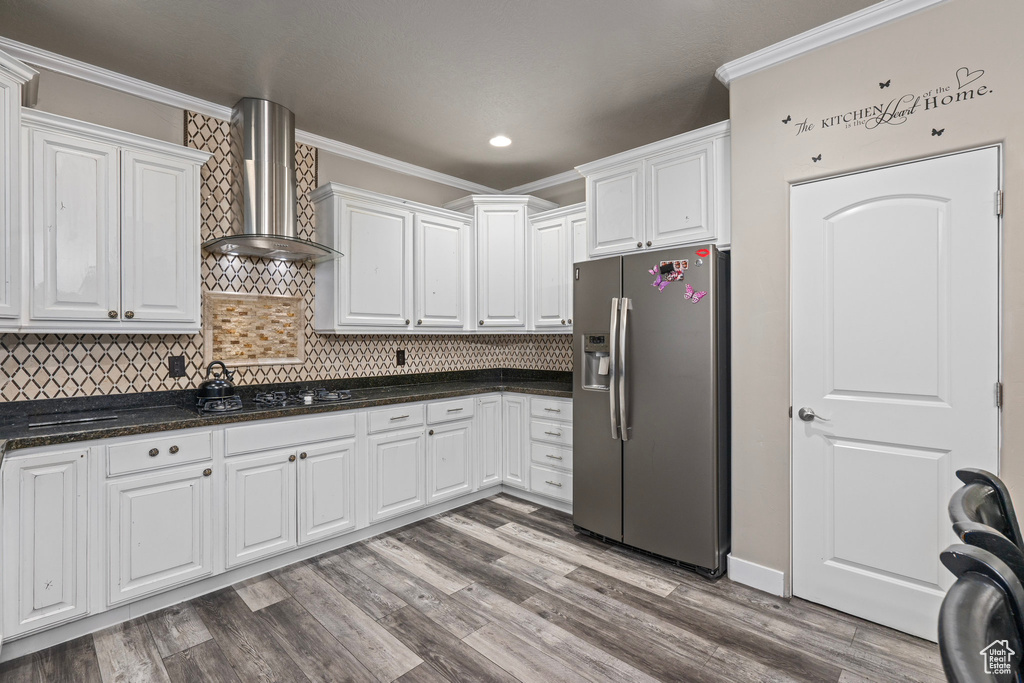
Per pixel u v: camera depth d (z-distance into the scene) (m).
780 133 2.35
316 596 2.37
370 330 3.33
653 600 2.33
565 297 3.71
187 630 2.09
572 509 3.29
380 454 3.06
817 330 2.26
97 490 2.06
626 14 2.13
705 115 3.11
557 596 2.37
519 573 2.60
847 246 2.18
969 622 0.43
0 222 1.88
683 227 2.79
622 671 1.84
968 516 0.64
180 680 1.79
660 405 2.67
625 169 3.06
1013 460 1.81
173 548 2.26
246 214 2.80
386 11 2.11
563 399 3.42
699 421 2.54
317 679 1.80
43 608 1.93
